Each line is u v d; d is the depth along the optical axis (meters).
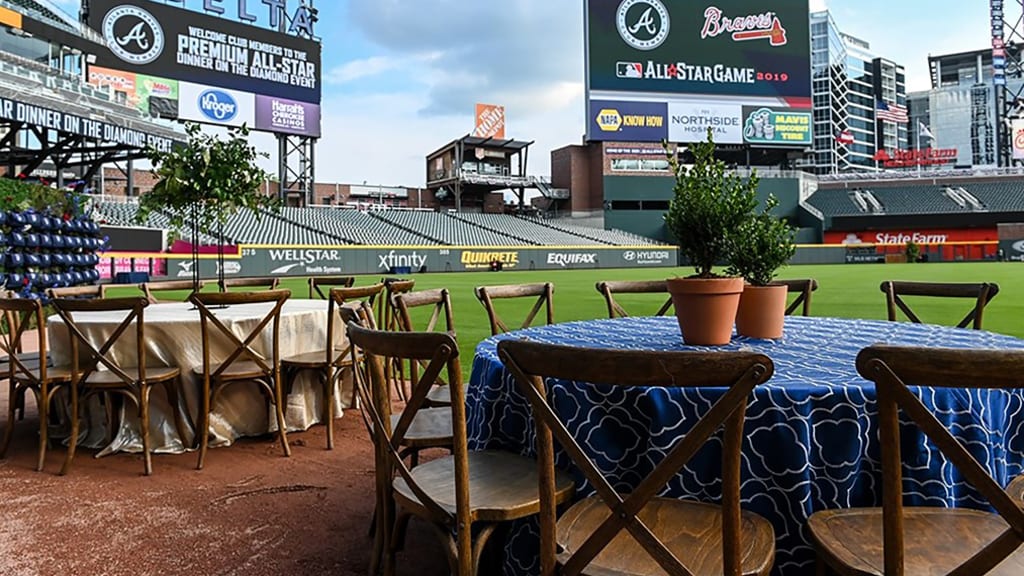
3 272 8.35
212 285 16.00
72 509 2.69
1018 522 1.12
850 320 3.19
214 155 4.38
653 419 1.68
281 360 3.73
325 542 2.38
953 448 1.13
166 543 2.37
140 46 26.81
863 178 46.22
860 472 1.63
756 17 39.38
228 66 29.47
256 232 28.42
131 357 3.53
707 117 39.25
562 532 1.56
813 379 1.71
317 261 26.39
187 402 3.55
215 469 3.23
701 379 1.18
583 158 43.72
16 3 18.16
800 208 41.50
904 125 97.81
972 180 45.62
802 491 1.60
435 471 1.94
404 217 37.00
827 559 1.42
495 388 2.12
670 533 1.51
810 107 40.31
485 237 35.91
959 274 21.70
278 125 31.36
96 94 19.05
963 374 1.09
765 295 2.46
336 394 4.24
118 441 3.47
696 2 38.72
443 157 47.28
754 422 1.62
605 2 37.88
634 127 38.59
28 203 9.08
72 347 3.19
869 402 1.61
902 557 1.19
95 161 19.62
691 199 2.34
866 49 88.38
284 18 32.06
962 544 1.44
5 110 13.79
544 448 1.38
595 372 1.25
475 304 11.30
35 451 3.53
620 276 24.12
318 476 3.13
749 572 1.34
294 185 36.22
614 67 38.19
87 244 10.15
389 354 1.64
